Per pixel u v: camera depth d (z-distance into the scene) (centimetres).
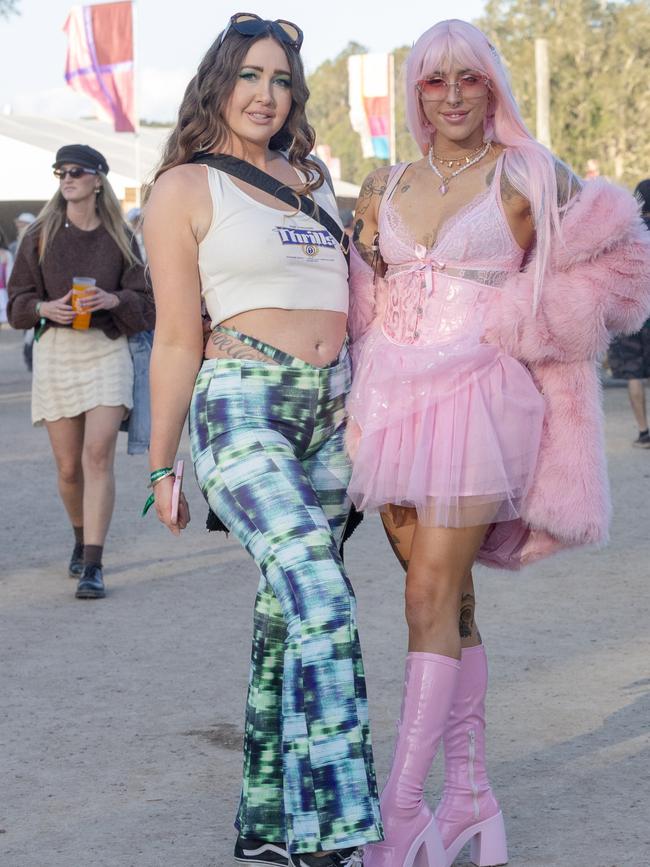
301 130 326
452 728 320
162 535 747
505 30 5441
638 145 5350
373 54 3675
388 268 327
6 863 324
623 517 761
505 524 330
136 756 398
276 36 314
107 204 603
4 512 824
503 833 320
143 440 621
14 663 500
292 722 285
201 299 313
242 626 548
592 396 319
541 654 496
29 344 1695
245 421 303
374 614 561
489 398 306
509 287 309
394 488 309
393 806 302
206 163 312
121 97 2794
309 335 310
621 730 409
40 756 400
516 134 315
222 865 320
